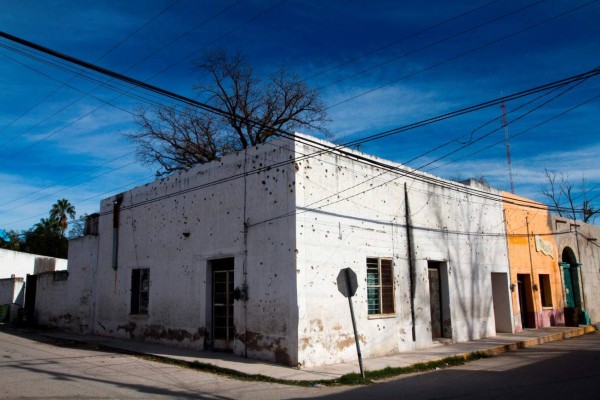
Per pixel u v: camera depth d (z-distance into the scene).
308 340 12.42
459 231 19.06
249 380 10.99
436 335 17.70
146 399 8.61
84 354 14.71
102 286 20.12
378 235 15.27
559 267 25.94
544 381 10.38
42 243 55.44
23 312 24.78
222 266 15.11
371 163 15.46
